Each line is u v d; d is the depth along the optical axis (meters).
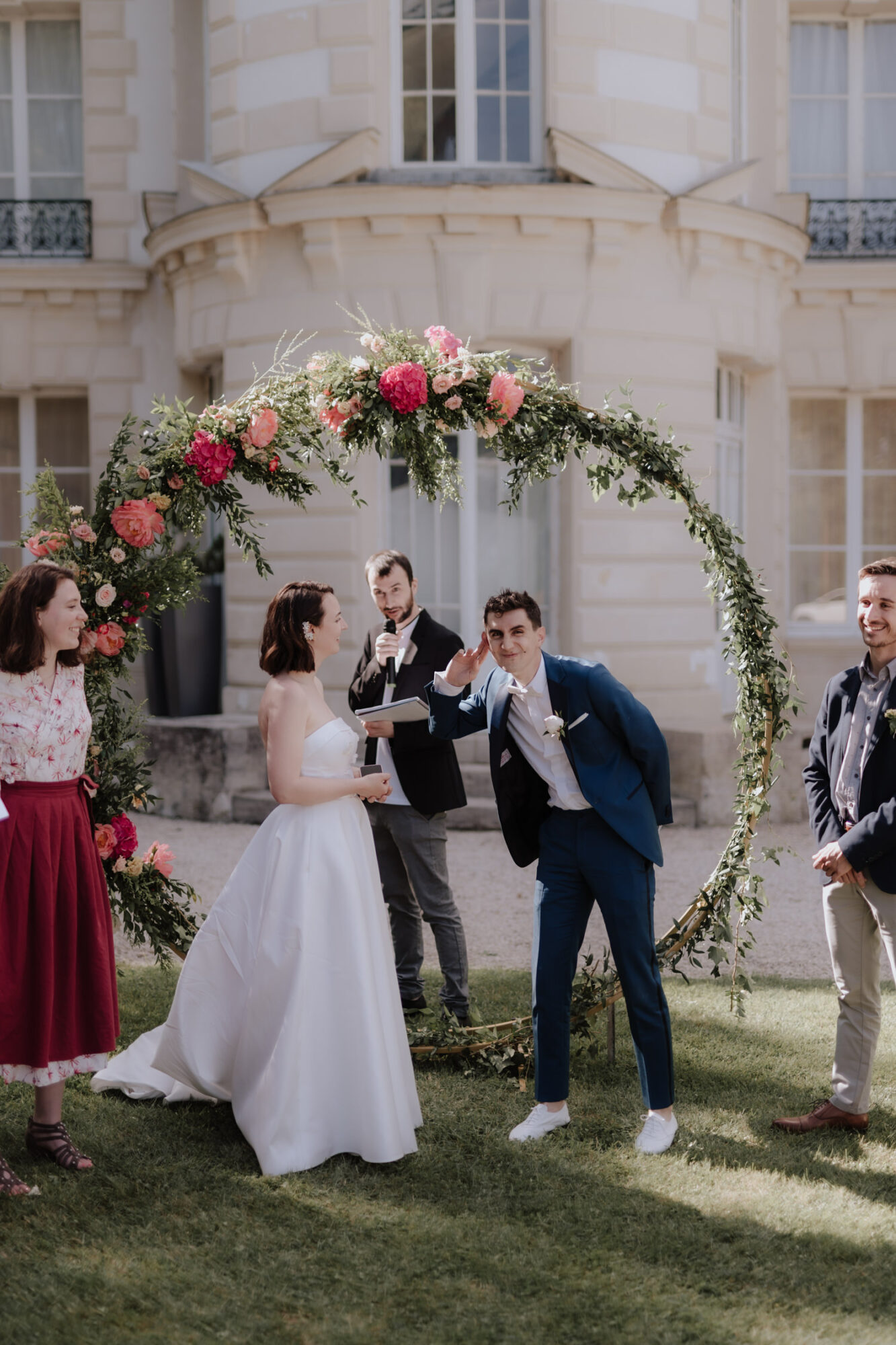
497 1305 2.49
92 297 10.41
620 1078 3.78
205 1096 3.51
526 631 3.25
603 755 3.28
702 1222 2.84
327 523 8.50
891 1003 4.47
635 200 8.19
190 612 9.42
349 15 8.34
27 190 10.77
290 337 8.38
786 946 5.39
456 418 3.69
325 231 8.16
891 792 3.13
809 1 10.45
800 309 10.46
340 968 3.17
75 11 10.56
